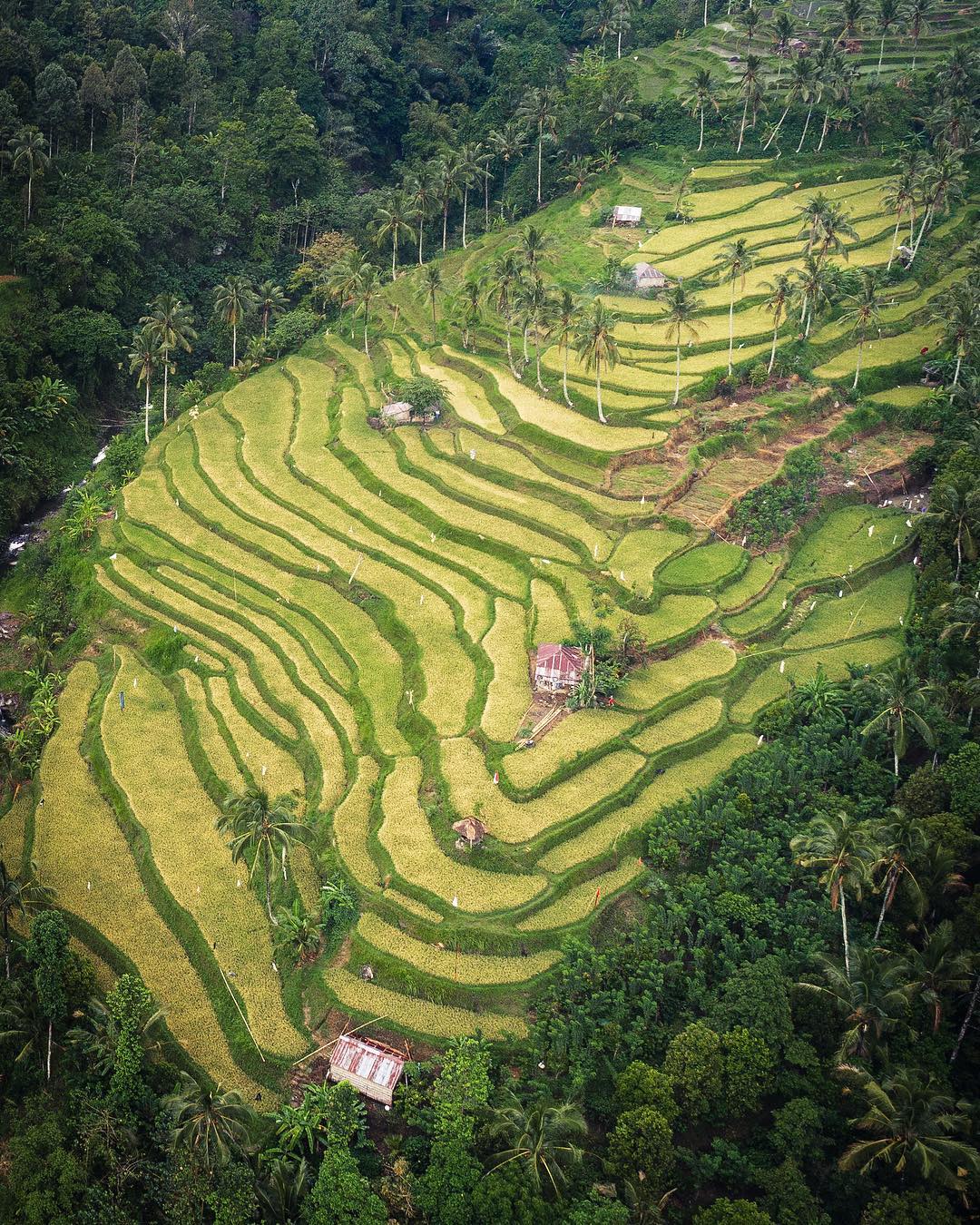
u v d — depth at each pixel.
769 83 181.12
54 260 139.50
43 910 73.81
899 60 188.88
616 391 130.25
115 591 110.00
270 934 77.50
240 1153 62.31
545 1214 59.72
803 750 88.56
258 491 121.81
